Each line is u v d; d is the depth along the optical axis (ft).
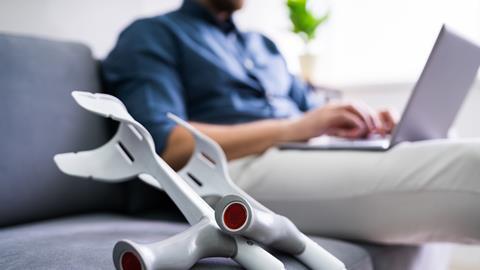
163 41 3.35
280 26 6.62
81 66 3.02
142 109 2.91
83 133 2.84
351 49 6.36
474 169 1.93
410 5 5.96
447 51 2.28
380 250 2.23
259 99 3.80
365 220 2.19
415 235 2.12
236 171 2.58
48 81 2.73
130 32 3.36
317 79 5.92
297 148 2.52
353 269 1.84
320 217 2.30
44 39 2.86
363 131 2.83
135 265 1.10
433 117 2.56
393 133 2.28
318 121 2.74
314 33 5.61
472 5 5.57
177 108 3.03
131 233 1.98
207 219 1.33
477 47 2.59
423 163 2.06
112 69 3.24
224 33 4.16
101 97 1.41
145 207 3.08
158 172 1.49
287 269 1.45
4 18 3.52
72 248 1.58
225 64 3.57
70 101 2.82
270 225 1.31
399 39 6.05
